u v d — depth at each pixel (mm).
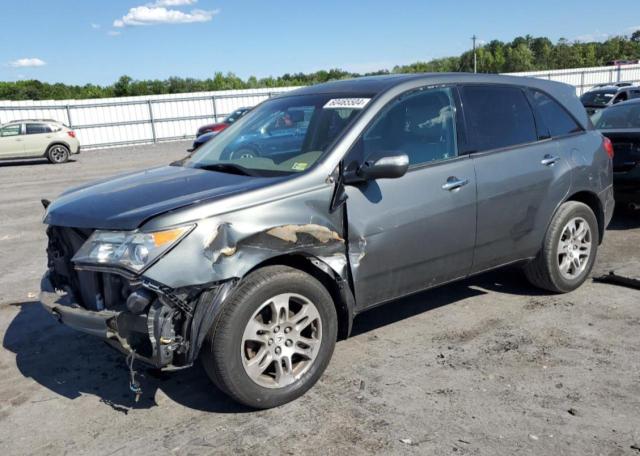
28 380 4145
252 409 3580
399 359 4152
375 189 3883
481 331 4566
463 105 4508
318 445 3182
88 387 3998
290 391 3586
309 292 3605
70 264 3709
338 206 3721
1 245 8398
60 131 23234
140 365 4188
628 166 7152
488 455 3031
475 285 5586
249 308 3367
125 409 3684
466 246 4383
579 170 5074
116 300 3406
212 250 3252
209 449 3205
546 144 4918
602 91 20516
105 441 3346
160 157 23625
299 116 4359
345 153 3836
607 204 5457
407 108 4215
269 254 3426
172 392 3855
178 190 3637
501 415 3393
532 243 4879
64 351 4598
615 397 3533
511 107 4812
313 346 3688
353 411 3498
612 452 3020
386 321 4840
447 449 3094
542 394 3604
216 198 3398
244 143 4449
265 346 3502
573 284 5230
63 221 3584
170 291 3172
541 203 4824
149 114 33562
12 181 17078
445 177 4207
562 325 4602
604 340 4312
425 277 4234
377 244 3887
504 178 4527
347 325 3906
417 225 4055
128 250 3182
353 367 4059
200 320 3234
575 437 3156
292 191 3588
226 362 3336
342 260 3740
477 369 3959
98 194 3820
